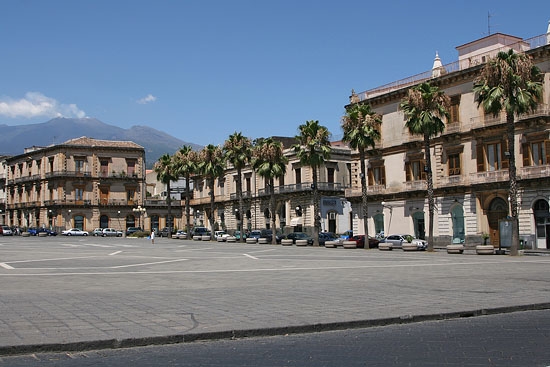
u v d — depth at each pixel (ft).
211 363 23.47
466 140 151.43
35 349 25.07
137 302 39.70
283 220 242.58
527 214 136.98
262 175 192.65
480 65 145.59
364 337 29.07
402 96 170.19
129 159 322.75
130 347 26.50
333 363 23.31
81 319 32.14
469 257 107.55
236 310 35.83
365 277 61.36
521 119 135.23
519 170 136.77
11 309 35.96
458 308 36.58
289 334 29.91
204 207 300.40
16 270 73.15
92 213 310.86
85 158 312.09
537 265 81.46
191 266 82.64
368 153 179.93
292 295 44.04
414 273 66.69
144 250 138.72
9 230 291.17
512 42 156.66
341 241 164.76
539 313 37.01
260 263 89.45
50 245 167.32
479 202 147.33
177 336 27.55
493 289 47.78
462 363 23.12
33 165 327.67
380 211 179.22
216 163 224.53
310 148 172.55
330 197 229.25
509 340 27.89
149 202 326.24
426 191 161.07
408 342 27.66
